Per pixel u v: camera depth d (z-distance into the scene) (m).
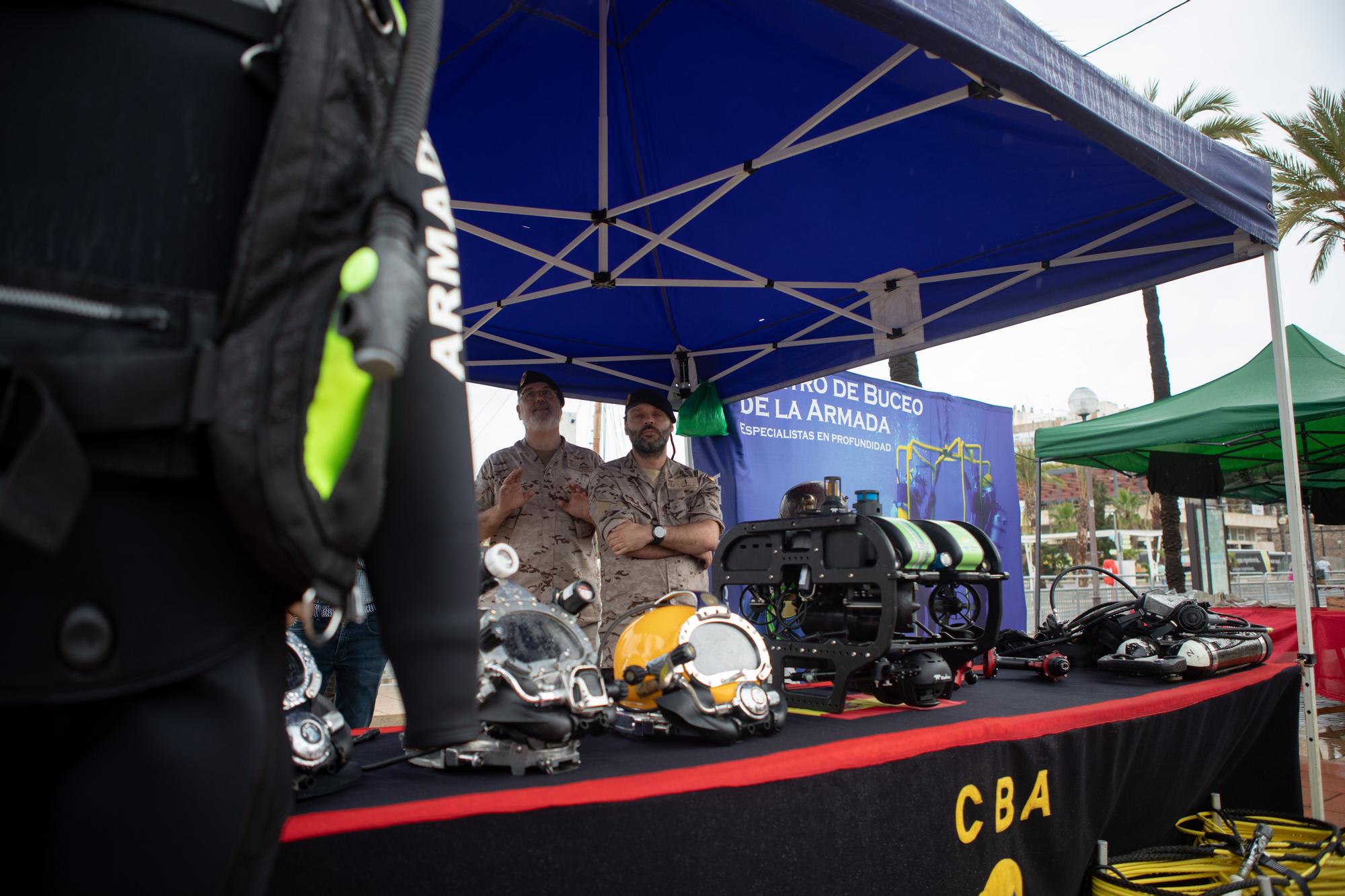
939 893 1.59
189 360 0.41
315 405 0.43
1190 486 8.16
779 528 2.29
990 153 2.77
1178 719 2.39
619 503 2.70
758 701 1.62
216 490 0.44
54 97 0.43
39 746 0.41
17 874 0.43
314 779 1.14
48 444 0.36
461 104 2.72
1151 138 2.39
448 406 0.54
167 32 0.46
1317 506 10.55
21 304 0.39
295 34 0.47
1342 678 7.16
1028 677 2.93
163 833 0.42
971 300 3.57
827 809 1.42
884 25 1.68
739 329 4.18
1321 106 12.58
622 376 4.47
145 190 0.44
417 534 0.53
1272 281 2.94
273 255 0.44
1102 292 3.25
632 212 3.31
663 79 2.73
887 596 2.01
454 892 1.02
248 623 0.45
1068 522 40.47
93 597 0.39
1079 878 1.98
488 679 1.31
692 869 1.22
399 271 0.44
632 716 1.68
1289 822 2.40
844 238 3.39
